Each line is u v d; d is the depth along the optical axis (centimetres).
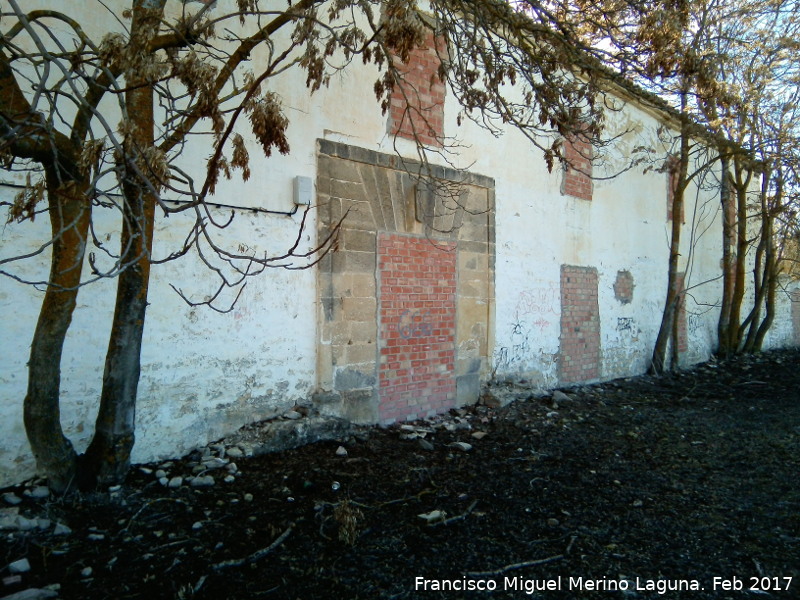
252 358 451
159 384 400
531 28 392
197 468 387
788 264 1403
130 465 382
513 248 691
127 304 323
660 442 538
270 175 459
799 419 645
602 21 463
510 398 641
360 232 526
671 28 367
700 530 339
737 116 811
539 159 730
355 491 373
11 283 345
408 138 568
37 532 287
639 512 363
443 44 597
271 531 306
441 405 600
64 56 242
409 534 316
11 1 184
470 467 437
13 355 345
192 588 249
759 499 391
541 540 318
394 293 556
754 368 1030
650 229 961
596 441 530
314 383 494
